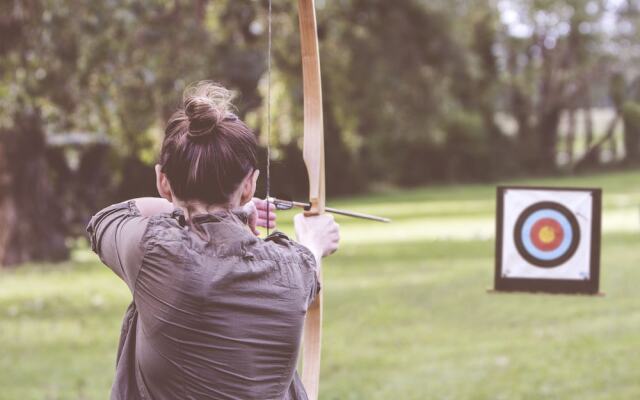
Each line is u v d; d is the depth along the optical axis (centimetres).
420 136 2031
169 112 1230
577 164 4206
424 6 1883
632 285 1058
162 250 198
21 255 1427
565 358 710
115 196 1917
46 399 614
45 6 1048
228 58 1752
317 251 236
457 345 781
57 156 1636
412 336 822
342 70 1838
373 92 1877
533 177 4056
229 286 199
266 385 204
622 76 4234
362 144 3109
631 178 3697
